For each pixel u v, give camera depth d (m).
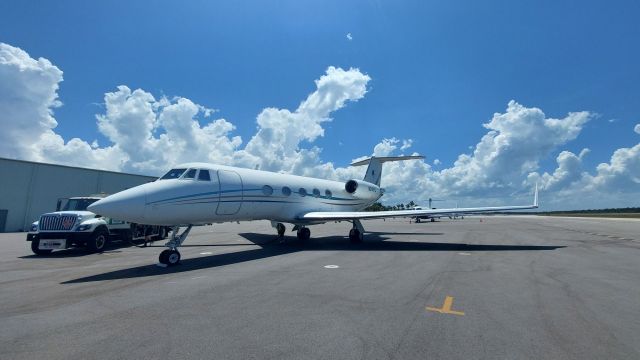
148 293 6.08
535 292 6.07
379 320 4.55
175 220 9.94
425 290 6.21
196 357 3.43
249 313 4.86
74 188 28.80
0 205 25.11
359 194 19.06
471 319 4.60
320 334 4.05
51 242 11.96
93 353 3.54
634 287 6.46
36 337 3.99
